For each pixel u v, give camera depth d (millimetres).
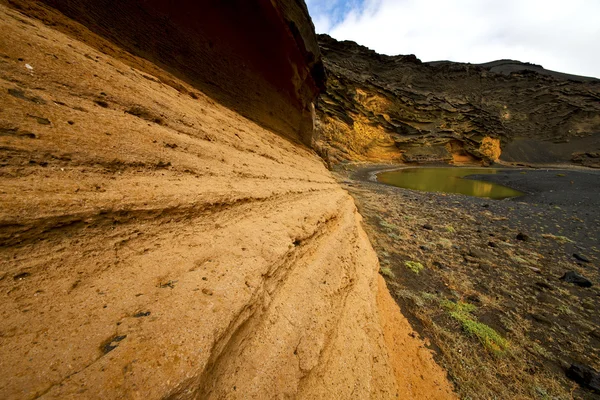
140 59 6781
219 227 3756
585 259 11734
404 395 4582
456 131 63531
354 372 3875
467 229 15383
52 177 2383
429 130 60750
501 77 98188
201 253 3041
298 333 3295
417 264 9664
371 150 54281
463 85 90938
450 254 11227
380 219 15383
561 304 8070
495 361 5688
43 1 4949
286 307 3502
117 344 1732
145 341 1811
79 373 1502
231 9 10461
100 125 3342
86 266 2184
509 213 20453
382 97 56406
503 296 8305
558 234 15531
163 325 1975
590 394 5062
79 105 3348
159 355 1752
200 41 9477
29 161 2299
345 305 5125
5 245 1826
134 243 2648
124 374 1575
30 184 2166
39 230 2006
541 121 86688
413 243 12031
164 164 3812
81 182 2564
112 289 2131
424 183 37781
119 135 3469
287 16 12586
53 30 4398
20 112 2527
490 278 9414
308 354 3189
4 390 1301
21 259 1878
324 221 6801
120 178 3029
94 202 2438
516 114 90562
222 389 2133
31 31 3645
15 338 1559
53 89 3168
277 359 2756
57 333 1669
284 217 5469
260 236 4090
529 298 8305
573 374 5461
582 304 8211
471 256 11250
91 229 2357
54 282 1949
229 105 10719
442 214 18641
